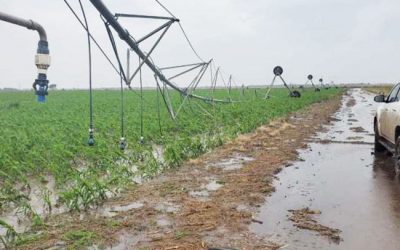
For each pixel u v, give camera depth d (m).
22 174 8.37
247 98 38.97
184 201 6.94
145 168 8.92
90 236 5.32
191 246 5.07
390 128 9.70
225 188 7.75
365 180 8.25
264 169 9.32
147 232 5.57
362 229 5.54
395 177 8.48
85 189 6.83
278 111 23.33
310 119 21.95
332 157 10.87
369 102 38.91
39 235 5.49
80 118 19.80
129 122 17.06
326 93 52.94
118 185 7.93
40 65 6.12
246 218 6.05
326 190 7.54
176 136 14.20
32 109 28.58
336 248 4.94
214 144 12.74
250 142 13.41
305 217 6.05
